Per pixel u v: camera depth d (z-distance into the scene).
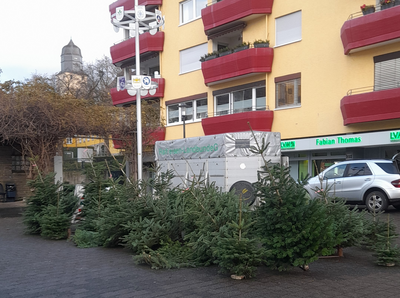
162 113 28.77
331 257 7.24
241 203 6.20
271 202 5.85
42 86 16.78
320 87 20.05
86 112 18.16
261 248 5.74
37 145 16.44
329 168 14.52
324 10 19.88
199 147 14.49
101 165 10.40
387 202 12.91
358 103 17.67
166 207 7.45
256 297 4.92
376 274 6.03
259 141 13.13
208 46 25.91
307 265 6.22
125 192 8.38
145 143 22.91
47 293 5.18
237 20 23.39
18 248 8.72
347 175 13.89
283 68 21.72
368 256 7.36
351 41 17.97
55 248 8.69
